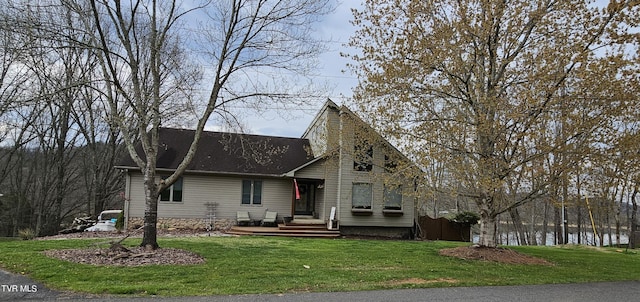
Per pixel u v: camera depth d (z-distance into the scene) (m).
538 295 8.18
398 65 12.92
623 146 11.32
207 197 21.05
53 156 28.69
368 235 21.27
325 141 20.95
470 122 12.77
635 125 19.98
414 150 13.38
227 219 21.17
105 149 29.22
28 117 25.69
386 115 13.49
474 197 13.88
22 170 30.22
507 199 13.70
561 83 11.57
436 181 14.80
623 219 40.03
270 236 18.56
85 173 29.45
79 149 29.56
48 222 29.23
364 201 21.36
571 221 40.38
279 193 21.97
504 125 11.77
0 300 6.60
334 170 21.47
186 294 7.14
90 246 12.23
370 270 10.19
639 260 15.17
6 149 28.75
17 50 10.86
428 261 12.03
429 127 13.01
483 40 12.53
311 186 22.94
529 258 13.31
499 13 12.12
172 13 12.15
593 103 11.45
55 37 11.16
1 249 11.51
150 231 11.52
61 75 21.50
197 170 20.53
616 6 10.51
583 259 14.55
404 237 21.67
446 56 12.56
